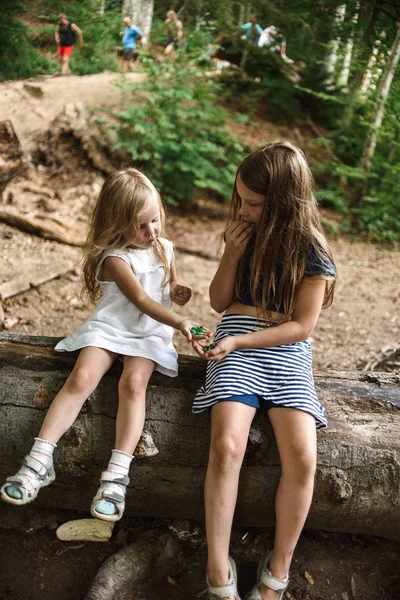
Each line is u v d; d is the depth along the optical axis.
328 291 2.45
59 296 5.74
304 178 2.24
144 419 2.37
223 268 2.40
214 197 9.87
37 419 2.41
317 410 2.25
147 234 2.39
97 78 12.20
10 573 2.46
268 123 12.58
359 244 9.18
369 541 2.62
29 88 10.44
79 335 2.45
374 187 10.28
